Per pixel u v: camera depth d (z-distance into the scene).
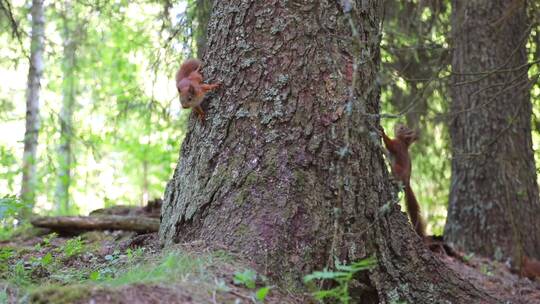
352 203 4.60
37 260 5.34
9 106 14.45
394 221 4.87
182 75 5.95
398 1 10.04
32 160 12.62
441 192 12.36
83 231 7.61
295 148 4.68
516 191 9.15
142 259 4.73
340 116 4.70
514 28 9.35
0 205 5.44
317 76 4.78
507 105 9.25
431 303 4.72
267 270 4.33
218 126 4.88
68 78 15.41
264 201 4.58
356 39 4.33
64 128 12.50
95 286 3.74
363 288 4.47
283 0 4.91
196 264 4.15
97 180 19.11
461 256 8.16
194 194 4.83
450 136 9.75
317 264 4.43
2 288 4.08
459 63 9.52
